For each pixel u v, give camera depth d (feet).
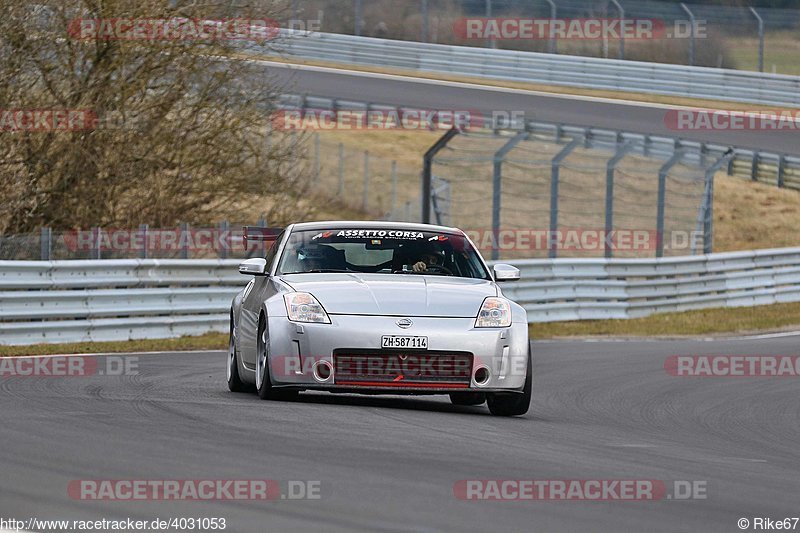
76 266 183.62
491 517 59.57
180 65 246.27
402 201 405.39
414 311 101.45
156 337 187.83
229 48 249.55
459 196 416.26
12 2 228.84
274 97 258.57
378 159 443.73
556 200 260.01
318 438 82.64
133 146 246.68
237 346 116.26
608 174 272.10
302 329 100.32
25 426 83.76
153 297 189.47
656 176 428.15
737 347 202.39
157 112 248.73
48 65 239.50
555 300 252.62
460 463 75.20
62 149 242.78
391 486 66.23
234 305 121.49
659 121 428.56
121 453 73.51
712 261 282.36
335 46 501.15
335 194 404.77
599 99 461.78
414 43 495.00
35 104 238.89
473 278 111.96
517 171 431.43
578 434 95.61
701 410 122.01
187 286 199.82
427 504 61.87
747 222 415.23
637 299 267.18
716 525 60.95
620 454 84.89
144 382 122.62
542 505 63.41
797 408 127.13
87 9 238.89
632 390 138.00
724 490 71.46
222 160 253.24
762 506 67.00
